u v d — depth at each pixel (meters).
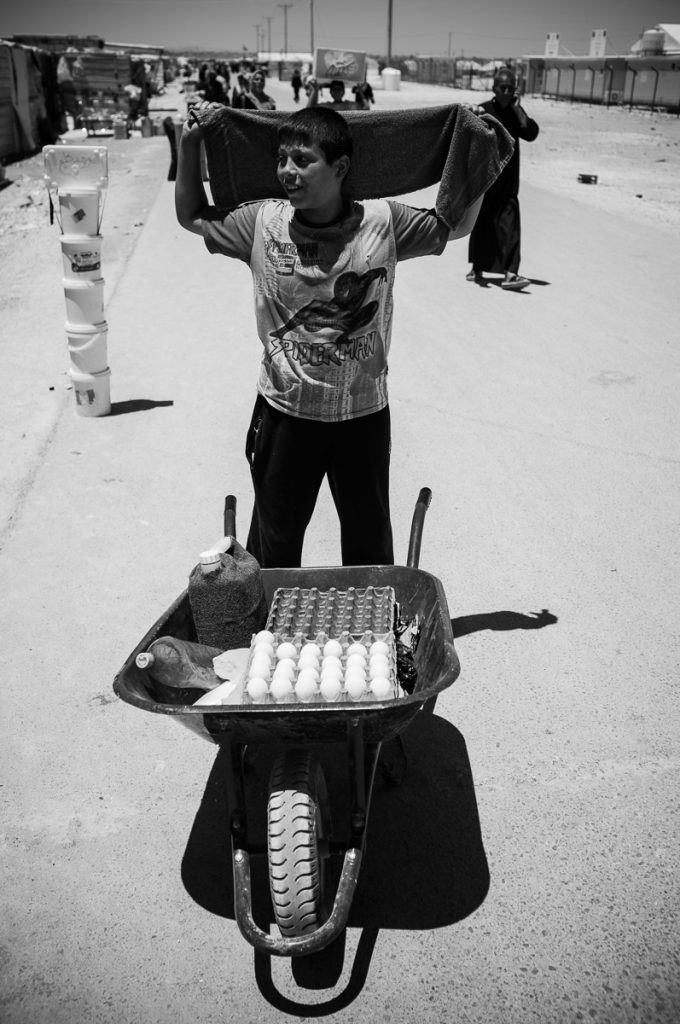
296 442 3.40
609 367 8.10
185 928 2.83
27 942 2.78
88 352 6.72
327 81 22.98
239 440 6.52
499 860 3.05
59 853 3.11
